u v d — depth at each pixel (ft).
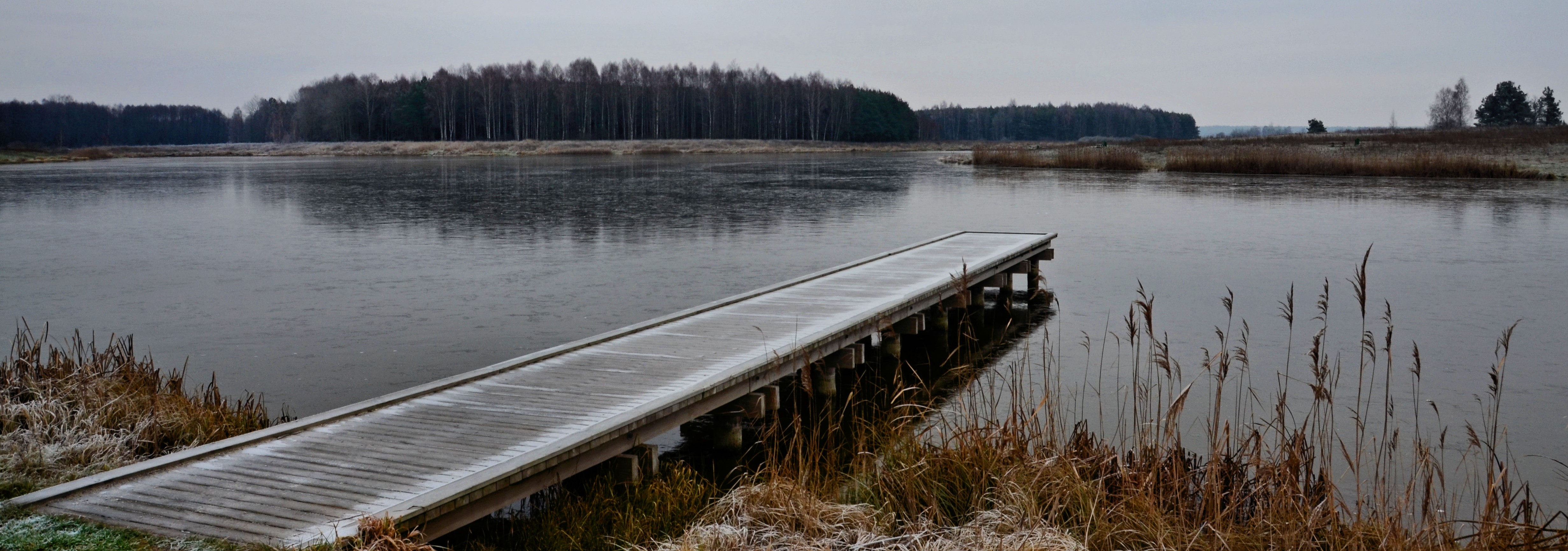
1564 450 23.20
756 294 34.81
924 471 18.16
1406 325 37.32
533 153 239.09
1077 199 94.84
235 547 13.99
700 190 108.47
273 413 26.45
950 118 514.27
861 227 71.26
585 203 91.76
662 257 55.62
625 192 106.01
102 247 60.75
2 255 57.47
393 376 30.35
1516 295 43.01
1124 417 25.77
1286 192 99.09
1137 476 17.80
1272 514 16.03
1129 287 46.47
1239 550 15.62
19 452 19.84
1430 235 63.36
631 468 19.51
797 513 16.75
